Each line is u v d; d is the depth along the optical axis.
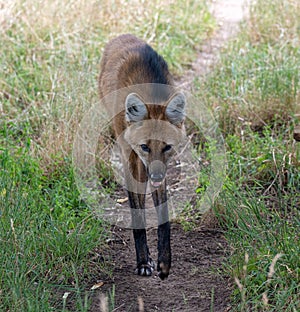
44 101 12.40
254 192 9.26
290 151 10.19
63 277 7.78
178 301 7.45
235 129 11.51
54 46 14.52
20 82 13.07
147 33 16.22
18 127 11.62
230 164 10.15
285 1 16.72
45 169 10.46
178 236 8.96
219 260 8.30
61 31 14.98
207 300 7.42
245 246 7.75
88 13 16.02
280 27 15.84
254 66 13.79
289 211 9.01
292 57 13.50
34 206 8.61
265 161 10.12
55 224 8.44
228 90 12.68
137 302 7.45
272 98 12.16
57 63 13.48
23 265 7.16
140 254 8.04
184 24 17.38
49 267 7.76
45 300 6.82
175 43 16.25
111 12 16.47
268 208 9.19
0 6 15.20
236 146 10.78
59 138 10.86
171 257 8.39
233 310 7.00
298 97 12.05
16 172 9.55
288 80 12.48
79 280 7.80
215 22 18.19
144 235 8.08
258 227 8.00
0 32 14.48
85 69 12.65
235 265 7.73
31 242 7.87
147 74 8.33
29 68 13.68
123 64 9.02
